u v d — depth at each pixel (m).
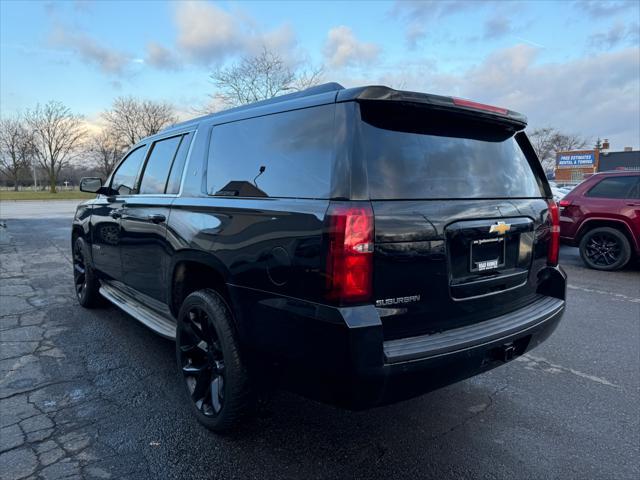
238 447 2.69
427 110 2.43
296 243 2.20
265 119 2.72
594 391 3.46
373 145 2.23
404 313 2.21
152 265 3.60
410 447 2.71
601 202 7.92
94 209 4.83
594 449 2.70
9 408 3.10
